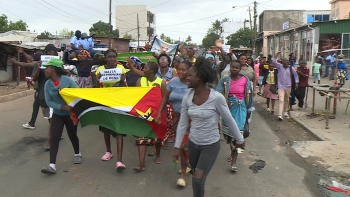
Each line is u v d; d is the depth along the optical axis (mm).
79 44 11594
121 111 5336
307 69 10609
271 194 4688
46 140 7344
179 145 3812
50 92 5316
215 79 3674
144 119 5348
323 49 25688
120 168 5398
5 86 17750
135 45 47781
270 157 6289
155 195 4625
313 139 7578
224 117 3656
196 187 3627
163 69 6598
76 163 5832
